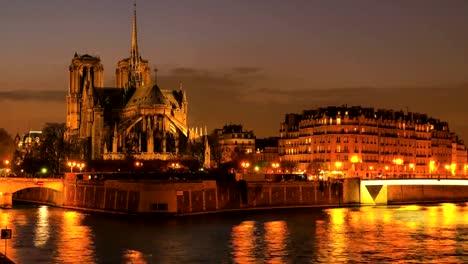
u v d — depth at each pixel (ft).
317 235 631.15
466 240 602.44
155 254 529.04
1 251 535.19
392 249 554.87
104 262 499.10
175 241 590.96
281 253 535.19
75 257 515.91
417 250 551.18
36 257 514.68
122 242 583.99
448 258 518.78
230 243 580.71
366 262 501.97
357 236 625.82
